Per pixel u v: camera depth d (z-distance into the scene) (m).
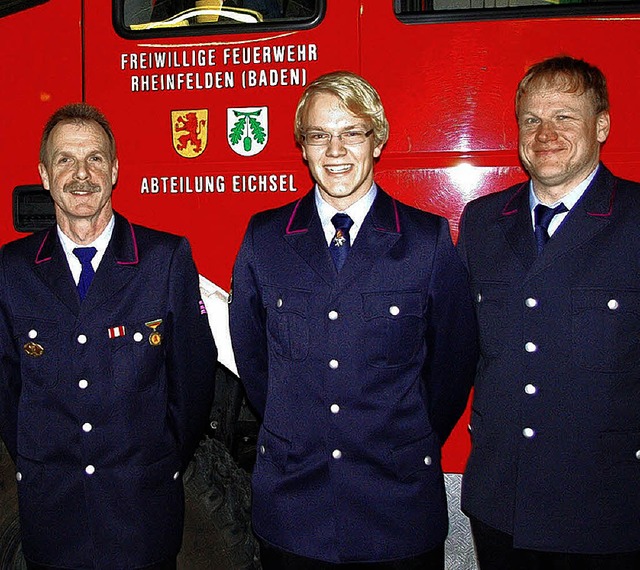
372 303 1.92
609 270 1.92
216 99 2.53
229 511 2.53
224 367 2.75
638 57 2.34
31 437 2.05
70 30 2.59
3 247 2.16
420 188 2.45
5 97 2.64
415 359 1.96
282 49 2.48
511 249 2.05
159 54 2.55
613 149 2.36
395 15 2.43
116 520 2.04
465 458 2.51
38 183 2.63
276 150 2.50
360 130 1.89
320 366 1.93
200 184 2.55
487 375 2.06
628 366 1.91
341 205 2.00
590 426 1.92
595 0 2.39
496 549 2.07
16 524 2.62
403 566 1.95
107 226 2.12
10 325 2.09
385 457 1.93
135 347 2.05
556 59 1.98
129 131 2.58
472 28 2.40
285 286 1.98
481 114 2.41
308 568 1.98
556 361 1.94
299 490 1.96
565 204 2.01
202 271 2.57
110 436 2.03
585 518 1.94
